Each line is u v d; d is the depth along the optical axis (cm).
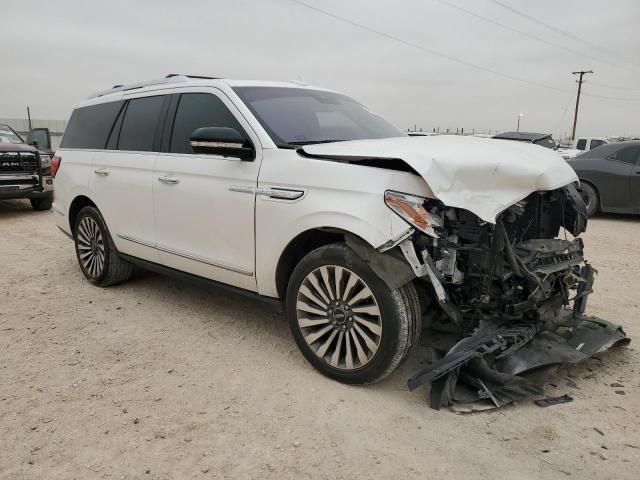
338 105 441
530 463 252
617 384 326
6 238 773
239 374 340
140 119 463
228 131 345
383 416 291
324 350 330
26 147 1006
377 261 292
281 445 266
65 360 360
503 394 298
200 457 257
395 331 296
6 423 284
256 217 348
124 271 511
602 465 250
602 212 1015
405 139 367
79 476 243
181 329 416
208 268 393
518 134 1419
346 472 246
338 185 306
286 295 346
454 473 245
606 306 468
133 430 278
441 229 292
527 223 349
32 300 484
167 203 416
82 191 512
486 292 303
